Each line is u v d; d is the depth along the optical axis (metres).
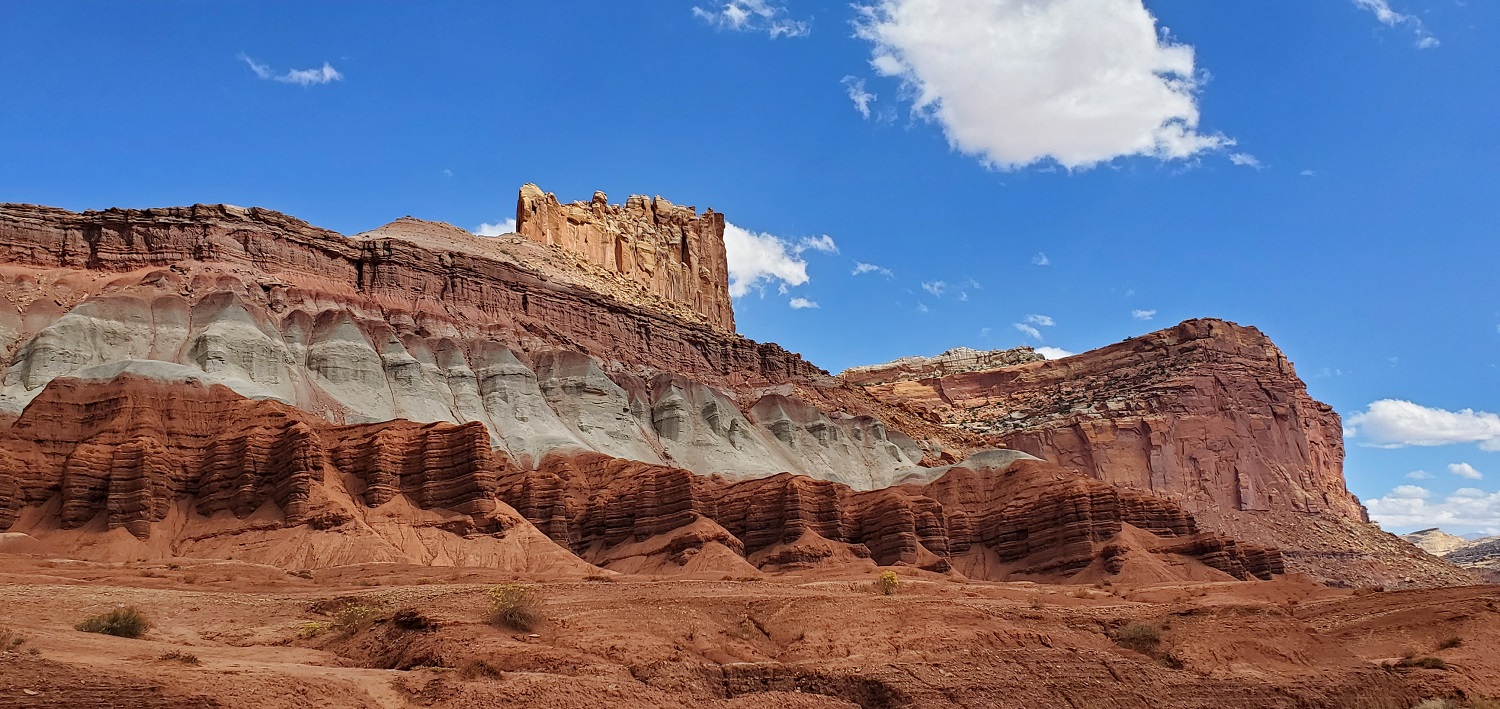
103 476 103.00
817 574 118.12
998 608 77.38
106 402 109.38
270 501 105.50
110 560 95.31
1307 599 114.12
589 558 124.38
